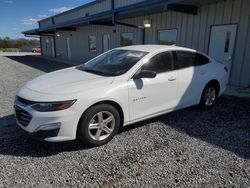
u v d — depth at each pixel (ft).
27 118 11.07
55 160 10.65
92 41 59.72
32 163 10.38
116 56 14.99
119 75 12.73
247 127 14.67
